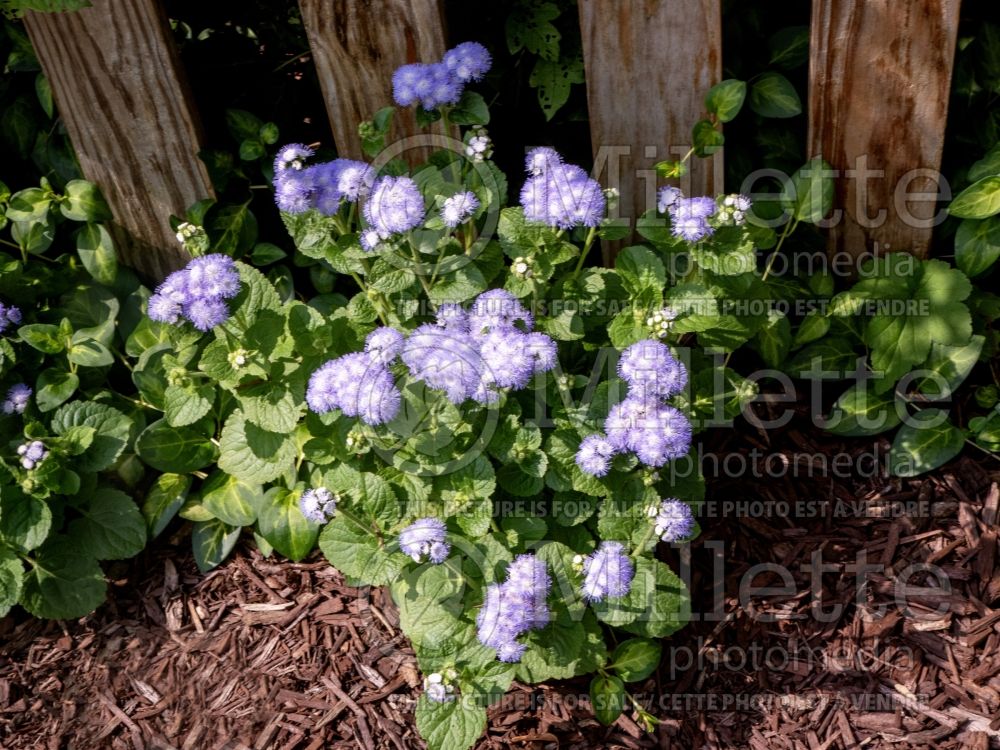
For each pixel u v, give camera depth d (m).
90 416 0.55
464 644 0.45
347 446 0.47
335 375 0.45
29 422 0.55
